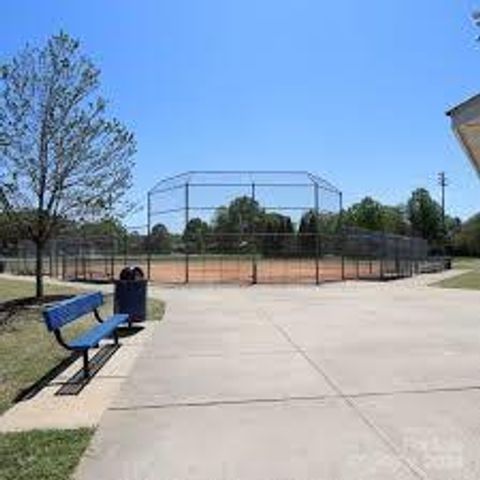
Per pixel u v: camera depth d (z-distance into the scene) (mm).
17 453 6887
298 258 36750
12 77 22719
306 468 6469
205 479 6262
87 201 23688
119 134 25531
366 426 7676
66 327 16047
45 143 23094
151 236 37719
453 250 103688
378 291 26453
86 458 6793
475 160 10008
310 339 13672
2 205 22938
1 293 27391
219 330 15148
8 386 9930
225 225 35781
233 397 9047
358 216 93000
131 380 10180
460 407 8383
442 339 13516
